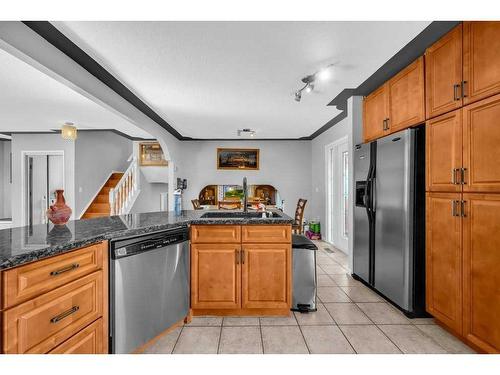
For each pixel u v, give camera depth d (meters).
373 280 2.85
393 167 2.47
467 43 1.77
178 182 6.27
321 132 5.83
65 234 1.56
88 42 2.11
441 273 2.03
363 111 3.36
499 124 1.56
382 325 2.23
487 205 1.64
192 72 2.70
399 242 2.38
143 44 2.14
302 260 2.48
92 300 1.47
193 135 6.12
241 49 2.25
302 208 5.18
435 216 2.09
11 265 1.05
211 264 2.30
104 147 6.50
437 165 2.07
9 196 6.87
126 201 6.30
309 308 2.46
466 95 1.79
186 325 2.23
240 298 2.32
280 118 4.61
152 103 3.72
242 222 2.31
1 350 1.03
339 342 1.98
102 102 2.92
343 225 4.94
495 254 1.58
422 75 2.24
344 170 4.90
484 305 1.66
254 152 6.69
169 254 2.03
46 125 4.93
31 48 1.90
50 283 1.22
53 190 5.81
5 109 3.88
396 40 2.13
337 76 2.83
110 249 1.61
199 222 2.29
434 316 2.13
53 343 1.23
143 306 1.80
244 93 3.32
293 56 2.38
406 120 2.46
